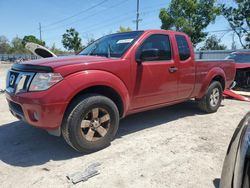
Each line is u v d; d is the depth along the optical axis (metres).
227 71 6.06
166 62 4.38
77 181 2.83
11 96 3.46
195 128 4.68
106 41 4.57
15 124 4.93
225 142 3.99
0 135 4.32
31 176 2.97
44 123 3.12
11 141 4.05
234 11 30.00
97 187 2.74
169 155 3.50
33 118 3.25
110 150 3.66
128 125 4.84
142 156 3.46
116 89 3.64
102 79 3.45
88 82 3.30
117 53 3.96
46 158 3.43
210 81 5.51
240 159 1.94
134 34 4.26
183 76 4.75
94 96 3.45
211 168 3.15
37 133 4.39
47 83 3.08
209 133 4.41
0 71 21.80
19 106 3.42
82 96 3.40
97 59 3.59
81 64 3.32
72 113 3.27
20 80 3.33
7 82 3.79
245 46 30.61
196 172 3.05
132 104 4.00
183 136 4.24
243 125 2.37
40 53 5.57
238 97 7.57
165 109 6.11
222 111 6.07
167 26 29.78
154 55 3.96
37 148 3.76
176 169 3.12
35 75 3.18
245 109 6.34
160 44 4.36
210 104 5.65
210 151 3.64
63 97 3.13
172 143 3.93
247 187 1.78
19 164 3.27
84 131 3.47
